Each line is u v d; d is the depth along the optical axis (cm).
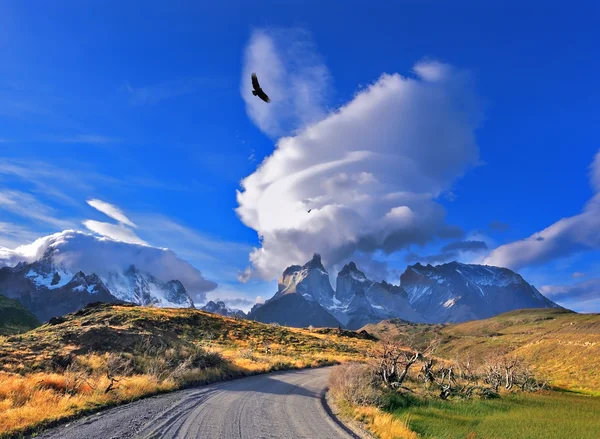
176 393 2127
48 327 5481
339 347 7556
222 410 1689
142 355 3186
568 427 1877
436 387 3189
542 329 18438
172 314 7631
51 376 1988
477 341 17438
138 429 1222
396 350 2822
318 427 1508
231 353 5106
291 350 6512
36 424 1212
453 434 1588
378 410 1927
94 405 1579
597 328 13288
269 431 1348
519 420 2048
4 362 2453
